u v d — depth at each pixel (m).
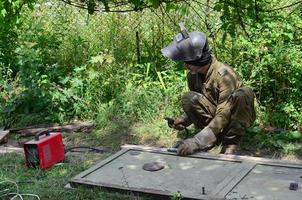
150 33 5.77
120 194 3.17
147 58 5.52
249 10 2.98
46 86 4.95
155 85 5.10
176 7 3.21
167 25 5.58
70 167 3.72
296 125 4.39
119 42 5.78
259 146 4.16
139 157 3.66
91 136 4.57
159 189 3.11
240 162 3.46
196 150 3.66
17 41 5.70
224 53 5.02
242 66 4.83
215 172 3.34
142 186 3.18
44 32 5.96
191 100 4.01
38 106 4.98
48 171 3.65
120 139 4.48
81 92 5.08
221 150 3.96
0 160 3.89
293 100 4.55
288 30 4.68
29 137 4.64
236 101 3.76
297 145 4.14
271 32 4.68
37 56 5.16
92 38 5.98
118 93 5.03
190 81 4.09
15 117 4.91
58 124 4.80
